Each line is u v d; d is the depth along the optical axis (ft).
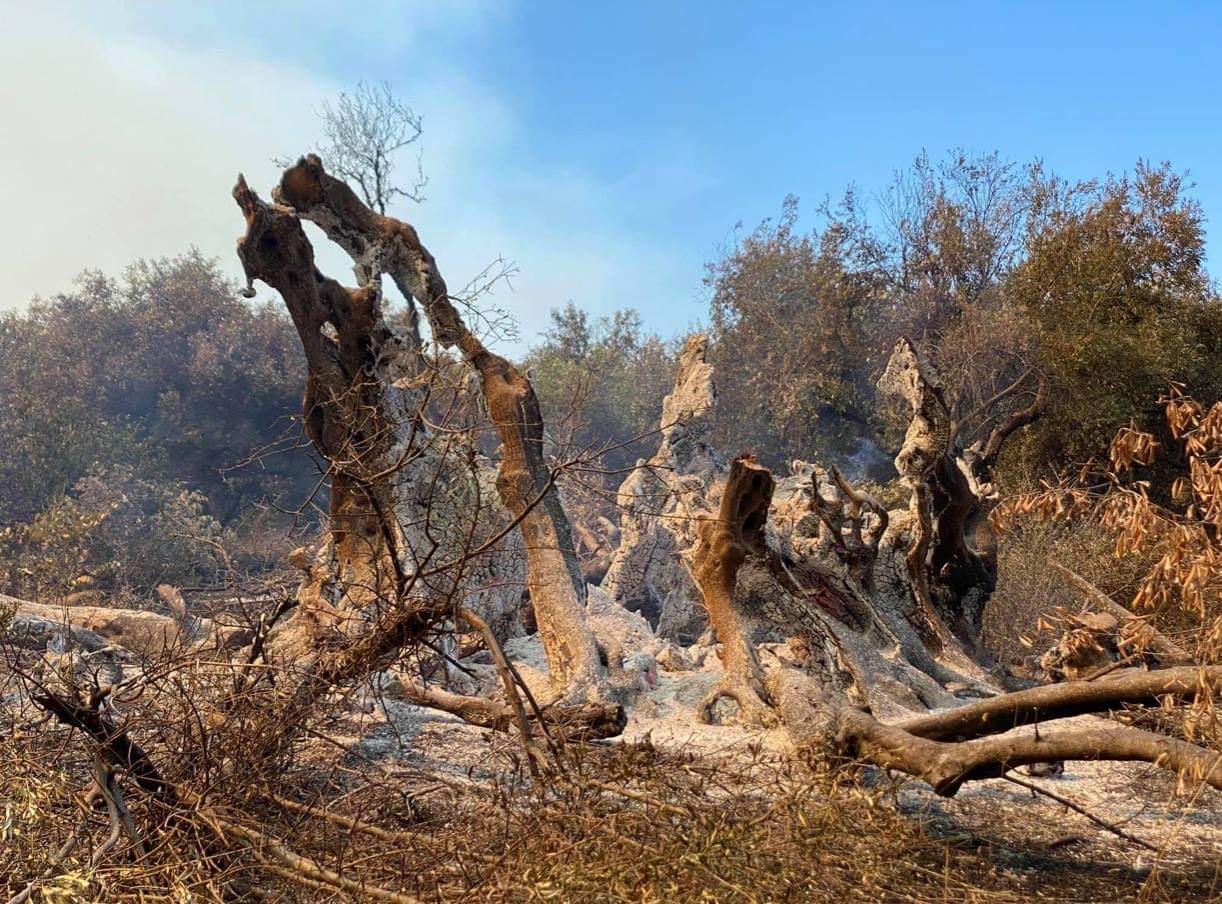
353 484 25.36
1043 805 19.53
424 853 14.30
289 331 114.83
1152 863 16.60
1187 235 81.41
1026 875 15.89
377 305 28.35
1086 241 84.12
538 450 27.50
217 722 16.62
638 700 26.12
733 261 116.06
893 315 108.68
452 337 29.22
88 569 58.95
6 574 57.31
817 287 110.63
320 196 29.07
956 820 18.47
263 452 23.98
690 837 12.39
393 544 19.21
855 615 28.45
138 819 14.90
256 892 14.29
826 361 110.32
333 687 19.26
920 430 31.53
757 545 25.49
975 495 31.86
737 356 114.01
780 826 13.43
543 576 26.61
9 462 88.17
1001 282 102.32
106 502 73.87
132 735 17.61
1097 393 76.43
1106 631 22.02
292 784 17.10
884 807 14.16
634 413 117.50
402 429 26.96
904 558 31.45
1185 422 16.92
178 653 19.38
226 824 14.52
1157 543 18.42
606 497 20.88
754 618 25.46
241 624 20.75
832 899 12.30
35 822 13.96
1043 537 45.47
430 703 22.43
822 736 17.53
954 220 106.73
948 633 31.01
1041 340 80.02
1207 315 80.02
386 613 19.36
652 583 52.90
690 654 35.53
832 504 29.68
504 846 13.65
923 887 13.66
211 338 111.75
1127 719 21.07
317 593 24.09
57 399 96.68
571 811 13.67
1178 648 19.69
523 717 16.46
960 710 17.84
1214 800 19.77
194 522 62.39
